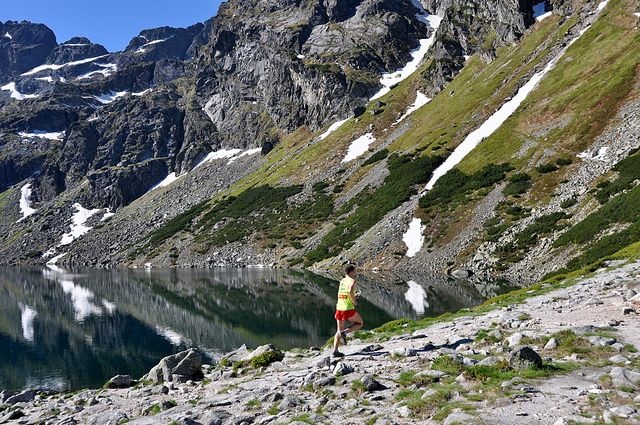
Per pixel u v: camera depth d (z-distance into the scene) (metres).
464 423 9.87
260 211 164.62
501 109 133.12
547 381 12.65
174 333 59.66
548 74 131.62
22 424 20.06
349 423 11.45
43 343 58.88
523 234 79.94
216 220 174.25
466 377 13.36
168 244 176.50
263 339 52.16
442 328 25.45
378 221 113.81
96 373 46.47
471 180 106.81
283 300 75.38
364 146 177.62
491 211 92.00
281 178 185.38
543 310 24.98
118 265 180.62
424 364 16.36
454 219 96.69
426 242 95.19
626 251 47.53
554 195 85.50
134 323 67.81
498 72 158.12
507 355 15.34
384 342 23.39
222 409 14.92
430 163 126.69
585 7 152.00
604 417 9.56
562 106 110.81
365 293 70.19
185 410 16.02
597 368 13.67
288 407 13.55
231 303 76.50
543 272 67.12
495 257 78.69
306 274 103.75
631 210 65.06
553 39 150.50
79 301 90.00
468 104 150.00
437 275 82.50
